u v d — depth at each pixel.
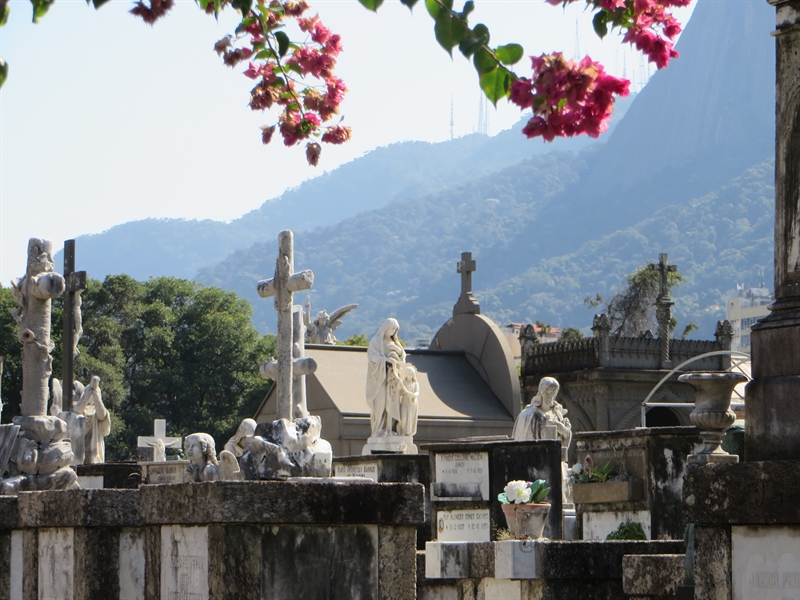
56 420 14.80
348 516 8.97
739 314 166.50
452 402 39.72
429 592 14.74
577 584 12.77
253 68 9.51
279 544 8.84
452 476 21.12
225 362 78.56
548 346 46.06
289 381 13.80
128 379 78.12
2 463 14.48
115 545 10.50
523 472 20.09
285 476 10.11
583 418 44.28
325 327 44.06
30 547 11.27
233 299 82.56
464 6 6.33
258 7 9.23
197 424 76.62
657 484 18.56
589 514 19.67
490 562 13.08
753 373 8.26
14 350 61.97
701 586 7.89
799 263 8.12
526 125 6.22
